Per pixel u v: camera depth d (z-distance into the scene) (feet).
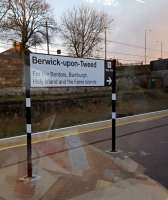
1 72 54.54
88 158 22.50
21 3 120.26
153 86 84.74
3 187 16.71
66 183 17.25
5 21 116.37
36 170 19.45
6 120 44.14
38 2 125.90
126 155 23.80
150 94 75.87
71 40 145.07
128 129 36.73
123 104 61.93
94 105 59.57
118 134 33.24
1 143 28.71
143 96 72.95
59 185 16.93
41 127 38.86
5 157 23.20
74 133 33.45
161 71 90.02
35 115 46.85
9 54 56.08
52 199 15.17
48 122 42.24
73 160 21.80
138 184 17.33
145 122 42.98
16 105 48.96
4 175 18.70
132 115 50.85
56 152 24.18
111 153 24.34
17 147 26.96
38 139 29.91
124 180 17.89
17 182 17.44
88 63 25.72
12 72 55.01
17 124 42.75
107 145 27.32
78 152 24.29
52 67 22.48
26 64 20.20
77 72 24.77
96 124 40.37
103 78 26.71
